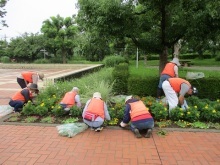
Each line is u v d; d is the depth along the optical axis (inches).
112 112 227.3
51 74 760.3
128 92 320.8
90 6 282.8
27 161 147.9
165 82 232.7
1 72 881.5
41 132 196.4
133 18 301.6
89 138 183.9
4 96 349.4
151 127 188.2
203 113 220.5
